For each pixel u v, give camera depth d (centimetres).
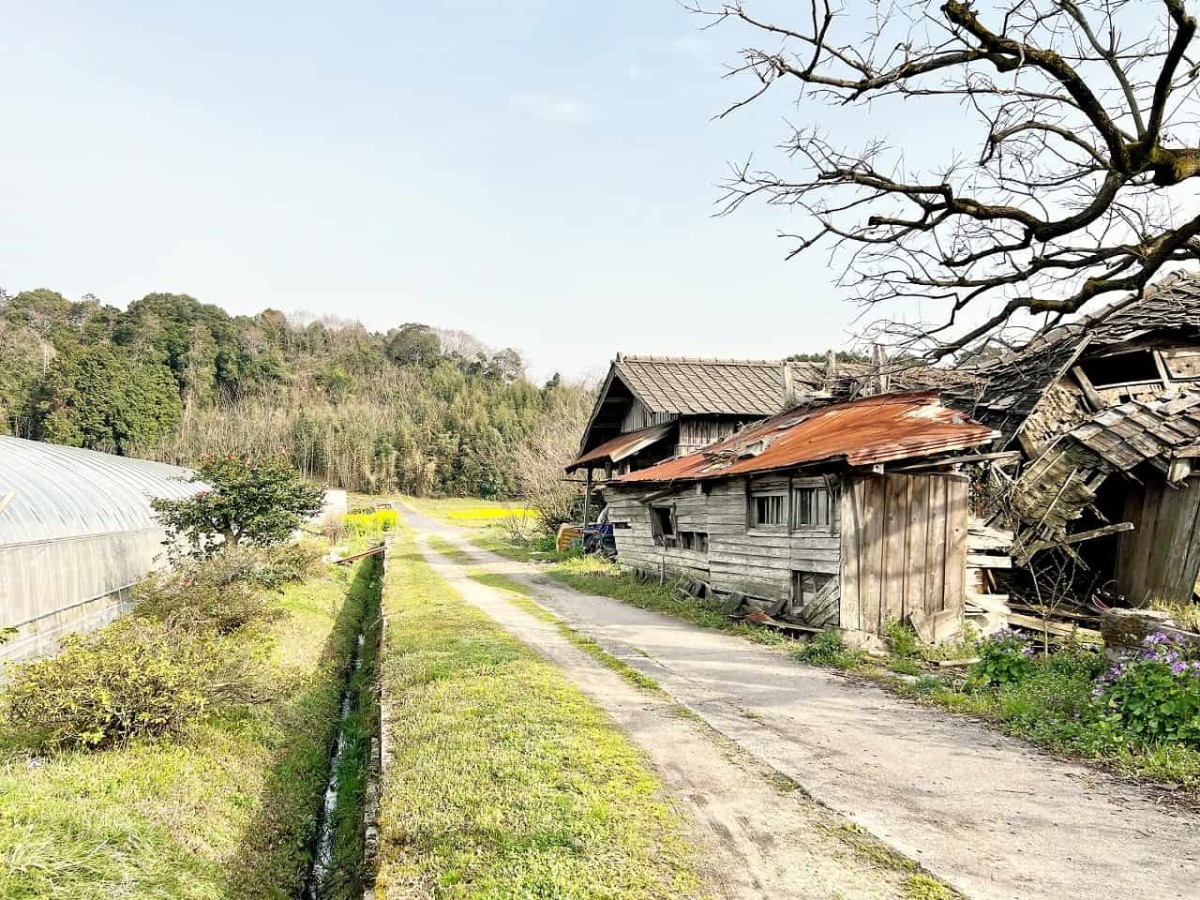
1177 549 1086
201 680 757
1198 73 637
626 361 2269
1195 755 514
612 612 1338
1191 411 1158
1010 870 392
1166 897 362
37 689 659
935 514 1063
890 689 779
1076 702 636
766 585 1179
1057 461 1191
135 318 8331
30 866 434
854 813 470
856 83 655
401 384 10094
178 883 495
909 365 955
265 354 9138
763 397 2122
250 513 1553
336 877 585
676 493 1514
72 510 1184
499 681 810
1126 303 826
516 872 416
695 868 408
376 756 720
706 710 703
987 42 597
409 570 2180
